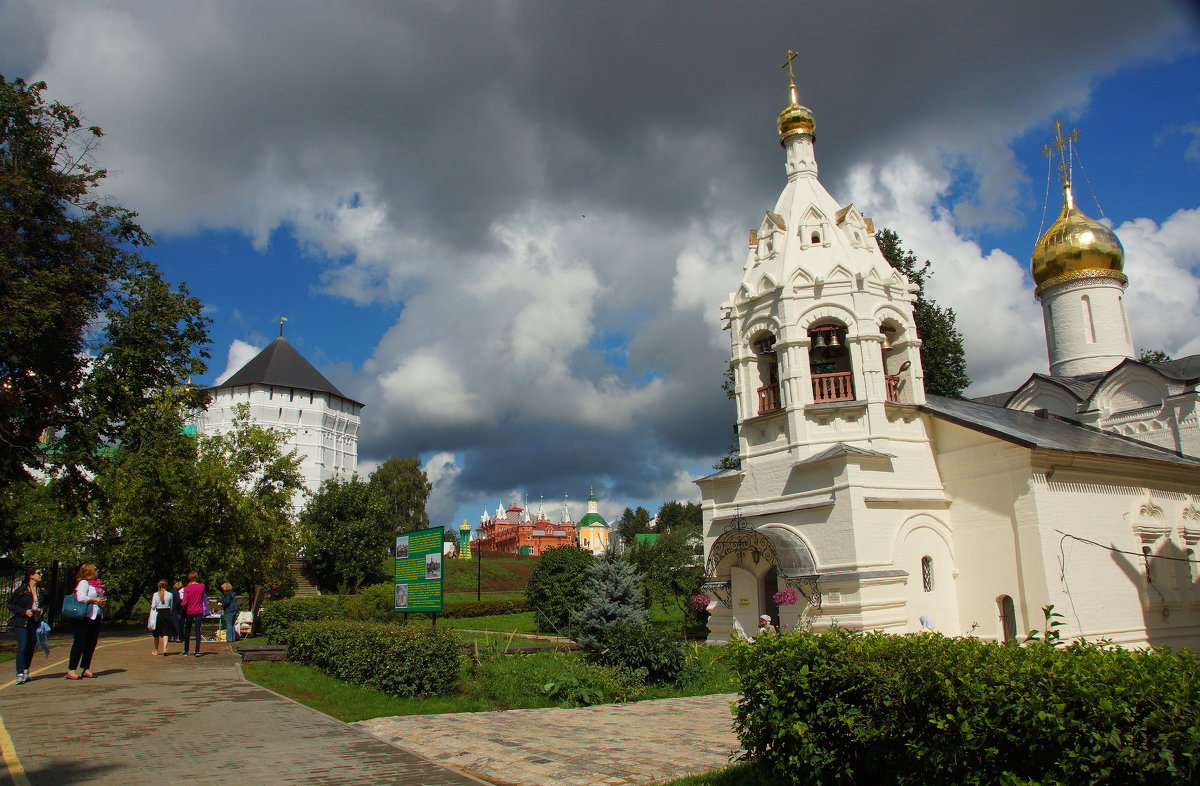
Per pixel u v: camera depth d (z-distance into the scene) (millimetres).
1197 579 26266
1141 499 25328
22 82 28656
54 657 20312
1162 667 5418
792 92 29219
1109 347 37375
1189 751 4730
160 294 32156
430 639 14125
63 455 30828
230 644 24375
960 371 43281
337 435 94375
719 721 12156
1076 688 5301
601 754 9578
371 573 67062
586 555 36062
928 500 24031
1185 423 30953
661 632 17188
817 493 23594
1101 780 5137
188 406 35969
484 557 92875
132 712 12055
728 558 25797
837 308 25000
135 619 39969
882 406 24156
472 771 8695
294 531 38188
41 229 28234
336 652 16062
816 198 27359
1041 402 36625
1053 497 22812
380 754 9391
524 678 15320
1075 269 37969
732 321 27141
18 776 8156
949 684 6051
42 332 26828
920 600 23172
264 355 91812
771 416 25359
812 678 7391
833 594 22391
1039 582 21984
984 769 5902
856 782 7230
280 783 8016
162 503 33125
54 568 33438
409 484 91062
